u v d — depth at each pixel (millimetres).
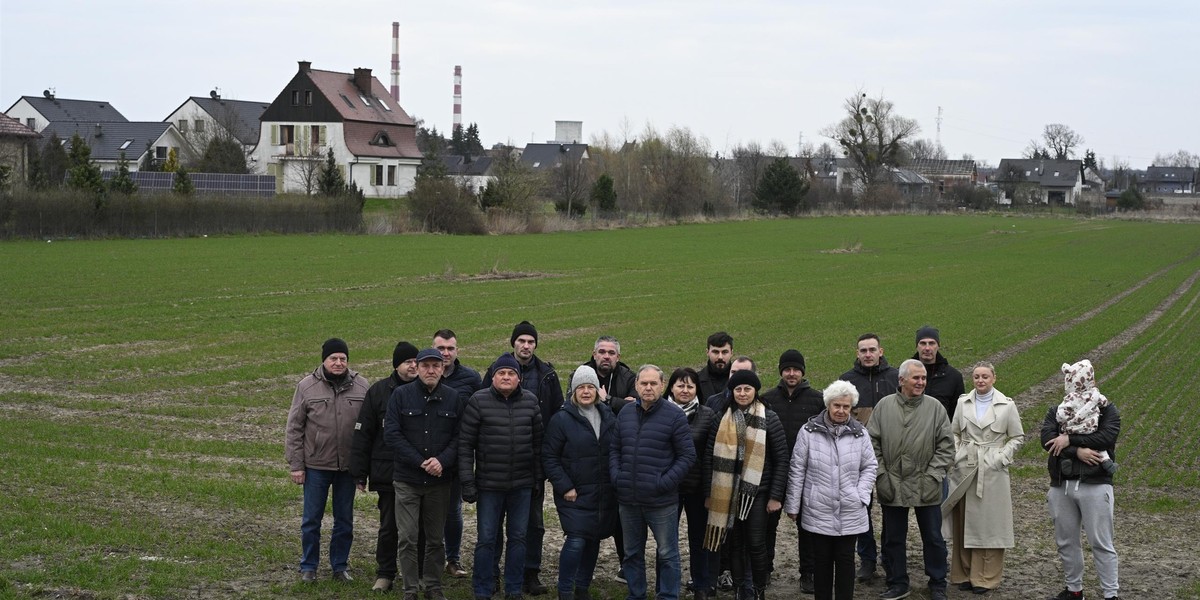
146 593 9766
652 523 9844
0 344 24953
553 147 155000
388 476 10281
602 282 43812
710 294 40438
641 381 9805
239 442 16562
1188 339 31125
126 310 31094
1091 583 11242
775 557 12070
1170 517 13773
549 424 10203
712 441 10008
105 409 18844
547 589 10750
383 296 36812
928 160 188750
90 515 12195
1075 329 32750
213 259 47906
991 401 10992
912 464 10359
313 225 67438
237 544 11477
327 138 101562
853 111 135000
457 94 174250
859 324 32750
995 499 10844
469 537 12523
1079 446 10312
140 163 101000
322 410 10469
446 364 10953
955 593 10961
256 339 27000
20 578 9875
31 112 121812
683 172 98125
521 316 32781
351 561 11344
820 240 75188
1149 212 127188
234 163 96812
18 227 55219
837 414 9844
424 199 72250
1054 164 183000
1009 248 72125
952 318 34875
